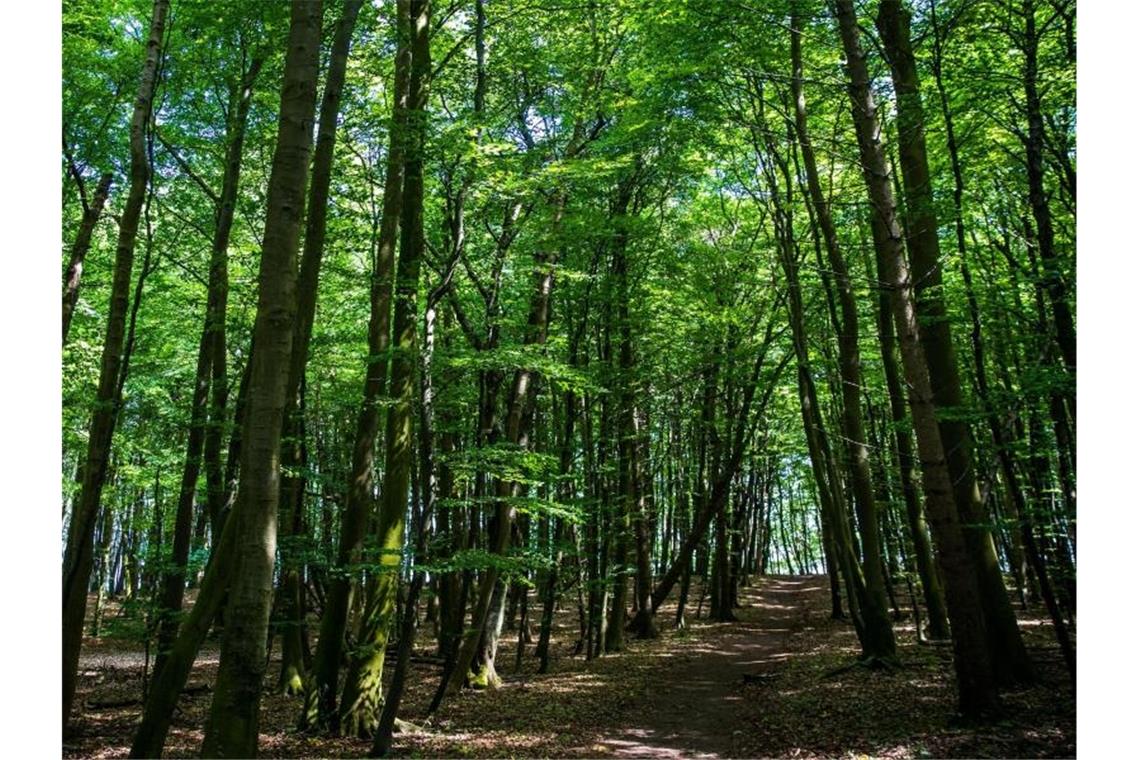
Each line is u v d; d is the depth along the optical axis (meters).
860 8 11.48
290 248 6.06
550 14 13.98
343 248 13.94
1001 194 11.14
